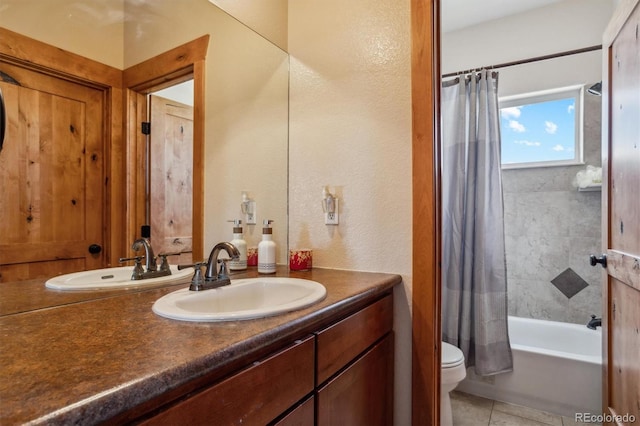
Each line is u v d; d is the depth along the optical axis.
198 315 0.74
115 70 1.12
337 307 0.89
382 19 1.38
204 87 1.38
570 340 2.36
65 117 0.99
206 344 0.60
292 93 1.58
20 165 0.89
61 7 0.98
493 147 2.27
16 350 0.57
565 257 2.52
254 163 1.55
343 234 1.44
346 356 0.97
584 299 2.46
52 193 0.95
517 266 2.66
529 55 2.62
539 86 2.59
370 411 1.11
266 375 0.67
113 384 0.45
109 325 0.71
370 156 1.39
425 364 1.26
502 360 2.14
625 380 1.41
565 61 2.52
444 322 2.29
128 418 0.45
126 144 1.14
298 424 0.76
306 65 1.55
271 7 1.57
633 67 1.34
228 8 1.46
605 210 1.62
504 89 2.70
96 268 1.04
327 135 1.48
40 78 0.93
